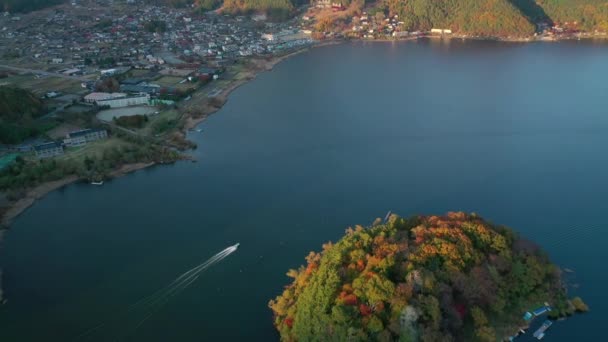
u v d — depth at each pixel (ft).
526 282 393.50
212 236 512.63
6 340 386.11
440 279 365.40
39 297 432.66
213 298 427.33
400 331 327.47
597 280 430.61
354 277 369.91
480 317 358.64
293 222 532.32
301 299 371.15
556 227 505.66
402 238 404.98
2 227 538.47
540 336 370.12
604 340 368.07
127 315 411.13
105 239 513.86
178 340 384.68
